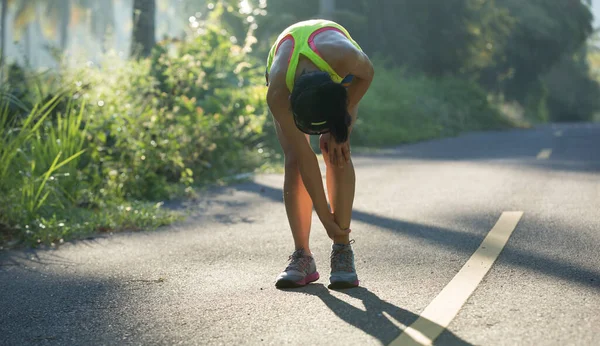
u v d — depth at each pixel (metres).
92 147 7.26
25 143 6.76
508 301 3.16
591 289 3.32
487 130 26.05
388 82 23.14
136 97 8.87
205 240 5.14
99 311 3.38
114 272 4.24
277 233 5.26
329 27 3.25
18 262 4.66
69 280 4.09
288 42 3.21
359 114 18.66
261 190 7.93
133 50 11.47
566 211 5.57
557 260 3.95
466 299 3.22
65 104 7.86
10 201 5.62
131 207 6.46
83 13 52.94
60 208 6.04
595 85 54.69
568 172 8.38
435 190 7.25
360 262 4.12
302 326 2.95
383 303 3.23
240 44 21.31
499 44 34.62
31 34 54.97
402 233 4.98
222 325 3.03
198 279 3.92
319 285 3.63
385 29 27.28
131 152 7.46
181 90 9.76
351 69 3.13
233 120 10.01
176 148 8.17
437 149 14.14
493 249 4.29
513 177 8.05
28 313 3.41
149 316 3.24
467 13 29.28
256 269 4.09
